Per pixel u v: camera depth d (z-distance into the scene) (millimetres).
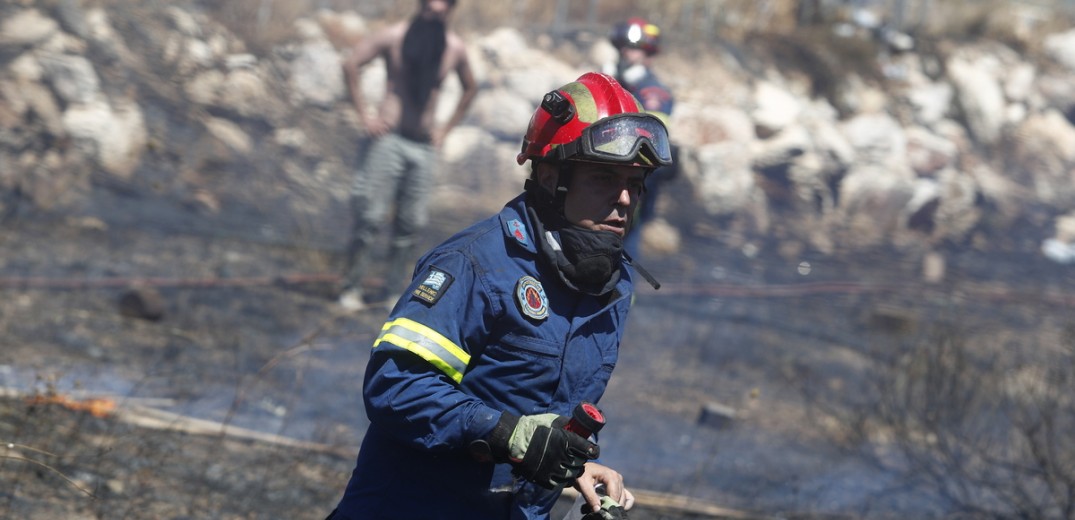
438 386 3551
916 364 11000
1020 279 24141
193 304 11945
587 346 3785
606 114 3717
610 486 3865
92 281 12000
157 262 13562
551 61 24781
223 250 14812
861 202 26766
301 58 21578
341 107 21594
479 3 25781
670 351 13594
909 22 34375
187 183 18109
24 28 18344
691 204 24016
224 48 20750
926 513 8867
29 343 9664
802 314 17094
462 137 22594
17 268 12250
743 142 25672
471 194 22094
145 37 19703
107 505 6574
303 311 12477
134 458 7402
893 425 10016
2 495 6445
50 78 18109
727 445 10188
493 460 3576
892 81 30625
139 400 8648
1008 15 35719
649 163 3723
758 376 12859
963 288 21703
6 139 16969
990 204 29750
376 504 3791
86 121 17859
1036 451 8742
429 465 3750
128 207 16547
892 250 25312
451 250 3703
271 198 18844
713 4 29750
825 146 26875
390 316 3686
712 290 18062
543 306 3678
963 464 9672
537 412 3719
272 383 9773
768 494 8922
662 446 9891
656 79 11336
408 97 13062
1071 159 31969
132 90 19094
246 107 20266
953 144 29609
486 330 3656
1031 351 15258
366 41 13039
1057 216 30281
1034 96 33156
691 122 24734
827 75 29359
